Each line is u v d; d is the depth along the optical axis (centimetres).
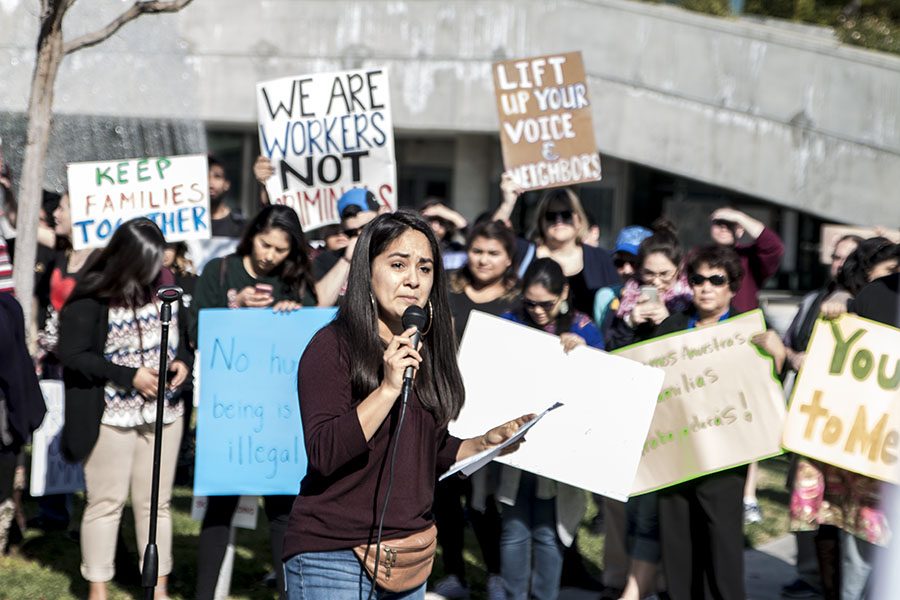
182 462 992
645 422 610
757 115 2081
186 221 834
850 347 618
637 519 650
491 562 703
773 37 2064
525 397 622
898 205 2028
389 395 373
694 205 2409
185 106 2075
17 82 1675
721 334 631
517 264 811
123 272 621
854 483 616
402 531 398
